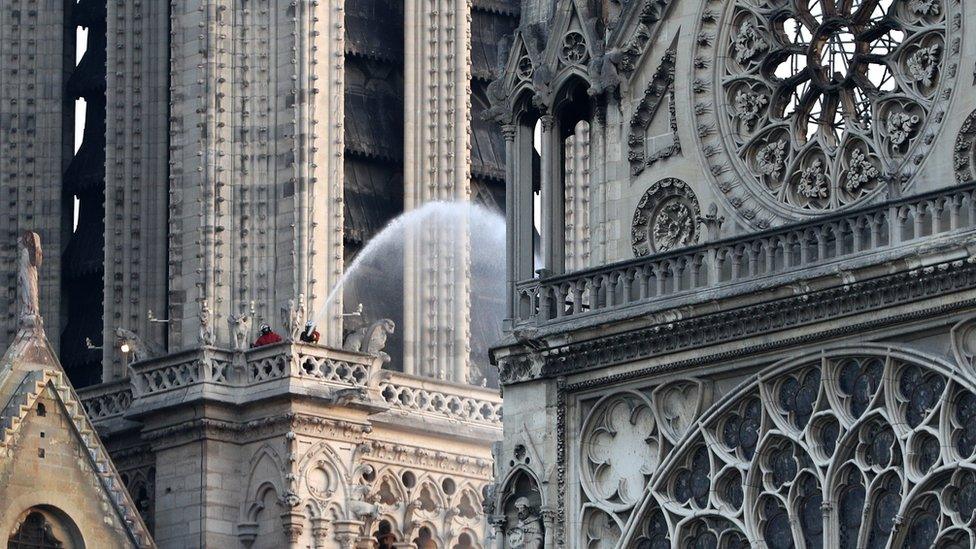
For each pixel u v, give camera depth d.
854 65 149.25
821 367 145.25
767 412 146.88
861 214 144.50
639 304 151.50
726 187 152.62
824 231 145.62
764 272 147.75
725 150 153.25
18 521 192.50
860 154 148.38
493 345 156.00
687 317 149.12
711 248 149.75
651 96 156.38
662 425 150.50
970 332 140.88
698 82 154.62
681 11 155.75
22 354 196.50
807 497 145.50
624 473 151.62
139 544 196.88
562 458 153.12
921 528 141.62
